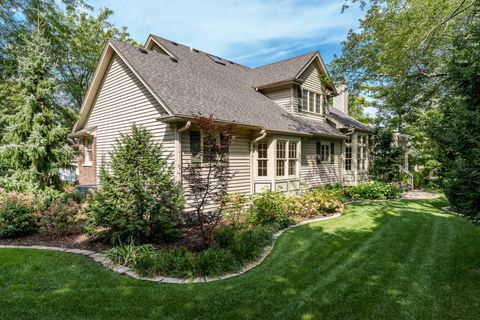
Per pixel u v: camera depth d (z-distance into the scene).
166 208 6.29
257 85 14.45
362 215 9.76
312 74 15.27
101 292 4.13
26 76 10.70
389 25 13.52
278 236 7.18
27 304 3.77
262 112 11.87
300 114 14.22
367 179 18.19
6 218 6.92
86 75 22.38
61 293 4.09
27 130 10.22
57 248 6.16
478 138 4.85
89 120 13.12
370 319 3.46
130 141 6.42
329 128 15.41
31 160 10.12
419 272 4.89
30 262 5.25
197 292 4.16
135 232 6.02
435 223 8.52
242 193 10.36
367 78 16.73
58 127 10.72
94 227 6.39
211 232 6.05
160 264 4.86
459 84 5.95
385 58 13.81
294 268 5.08
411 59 13.14
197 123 6.04
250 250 5.52
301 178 13.70
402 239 6.88
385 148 18.05
